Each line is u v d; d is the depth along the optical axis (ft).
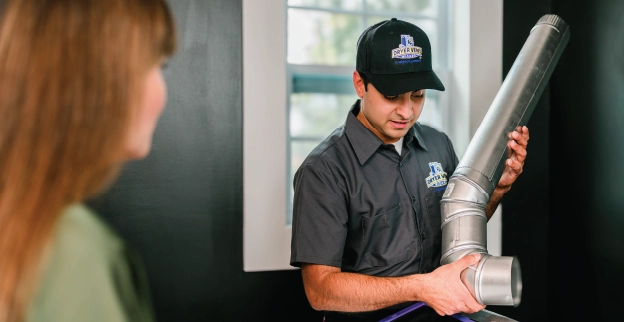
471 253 5.43
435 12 8.67
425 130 6.82
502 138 6.00
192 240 7.52
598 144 7.86
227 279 7.64
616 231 7.58
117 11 1.96
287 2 8.11
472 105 8.27
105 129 1.91
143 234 7.36
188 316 7.54
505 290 4.95
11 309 1.72
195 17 7.41
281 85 7.63
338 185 6.02
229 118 7.55
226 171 7.58
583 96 8.12
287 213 8.13
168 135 7.39
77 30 1.90
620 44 7.46
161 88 2.22
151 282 7.40
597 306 7.92
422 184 6.38
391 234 6.15
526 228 8.79
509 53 8.51
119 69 1.94
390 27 5.91
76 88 1.87
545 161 8.83
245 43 7.48
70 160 1.86
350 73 8.38
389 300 5.41
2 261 1.74
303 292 7.87
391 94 5.66
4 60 1.89
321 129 8.34
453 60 8.59
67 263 1.76
